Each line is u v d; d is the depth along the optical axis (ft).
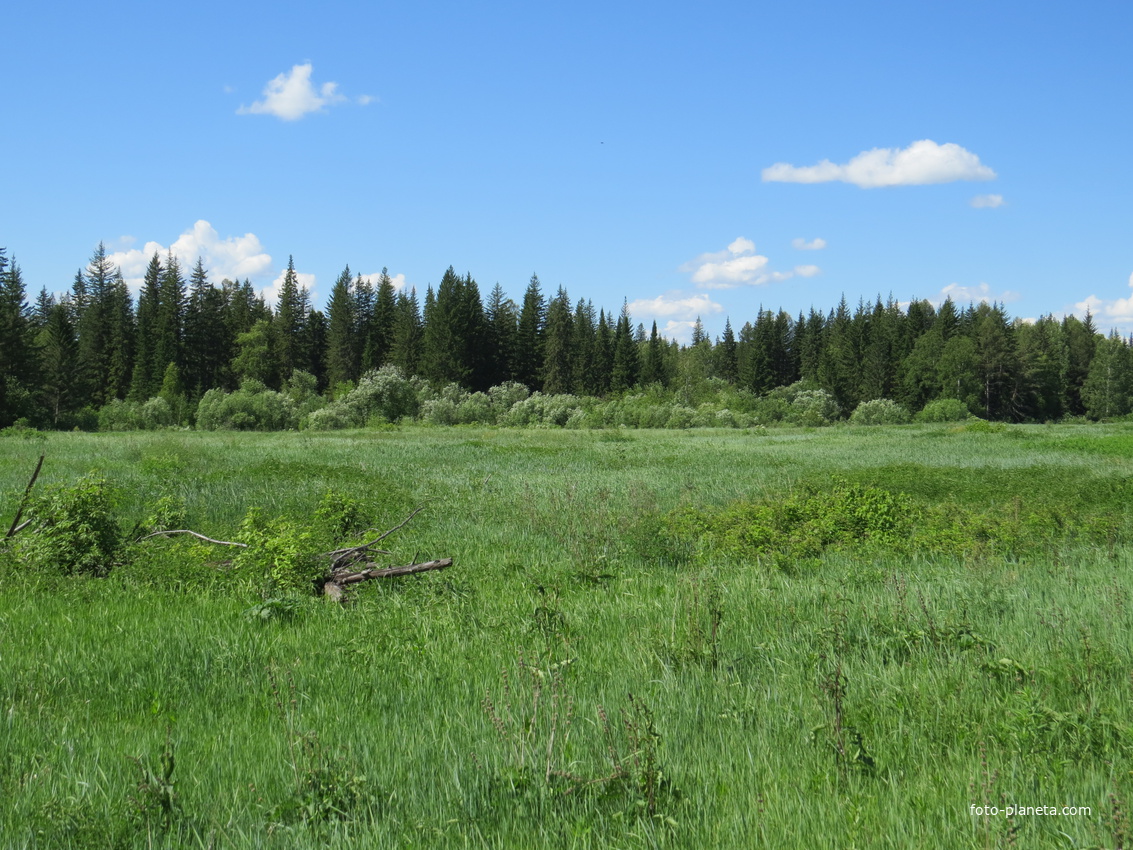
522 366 321.32
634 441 137.49
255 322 320.70
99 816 12.50
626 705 16.57
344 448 109.50
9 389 197.06
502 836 11.97
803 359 367.66
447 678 19.70
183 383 277.44
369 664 20.98
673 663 19.57
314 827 12.03
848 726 15.34
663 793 12.87
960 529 38.65
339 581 29.86
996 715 15.75
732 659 19.94
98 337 280.72
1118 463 79.92
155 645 21.95
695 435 165.99
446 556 35.78
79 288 313.94
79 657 21.01
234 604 27.68
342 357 312.50
